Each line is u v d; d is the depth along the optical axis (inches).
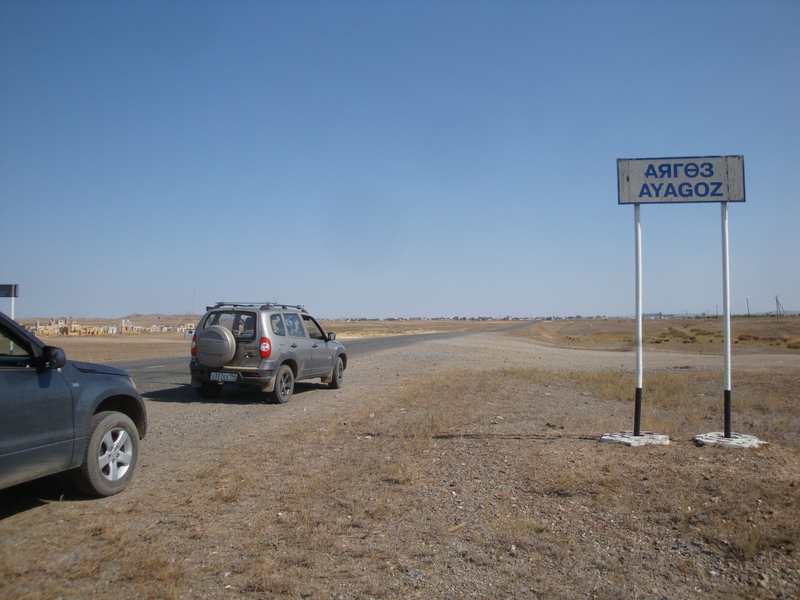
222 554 179.6
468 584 162.9
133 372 755.4
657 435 322.3
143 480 258.2
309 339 540.4
